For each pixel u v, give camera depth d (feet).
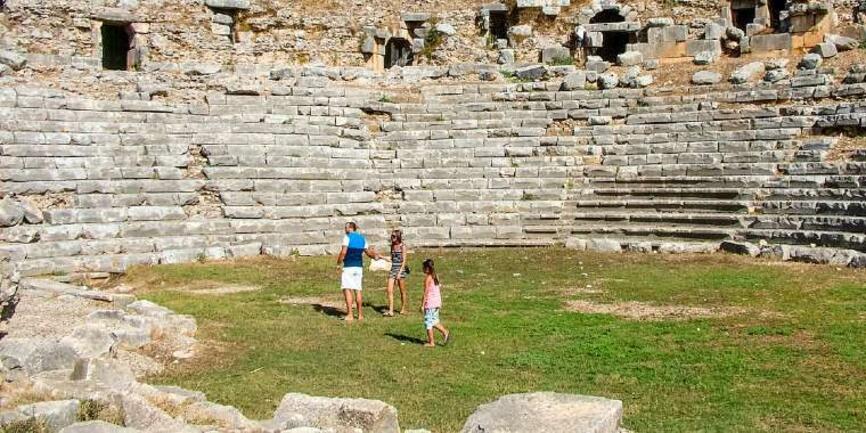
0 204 75.31
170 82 107.45
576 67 122.01
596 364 44.29
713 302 59.06
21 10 108.99
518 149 102.99
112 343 43.52
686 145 97.40
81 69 104.63
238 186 90.53
